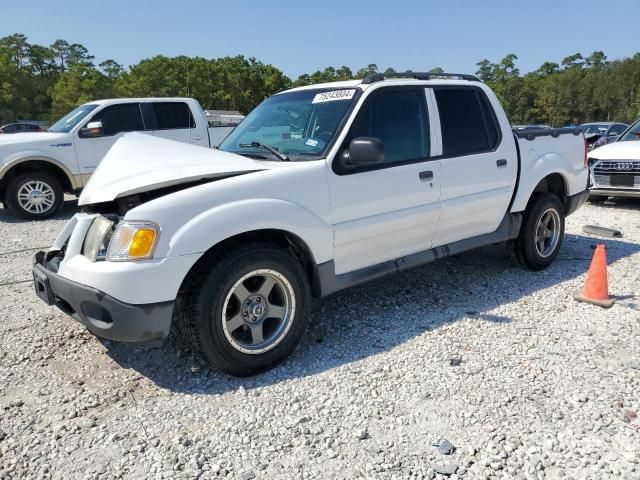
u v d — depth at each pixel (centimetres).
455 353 377
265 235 361
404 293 500
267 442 280
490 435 282
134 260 305
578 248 666
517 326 423
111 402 323
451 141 460
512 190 513
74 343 405
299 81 8450
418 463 262
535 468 256
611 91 9744
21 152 920
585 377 340
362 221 397
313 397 323
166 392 333
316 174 369
